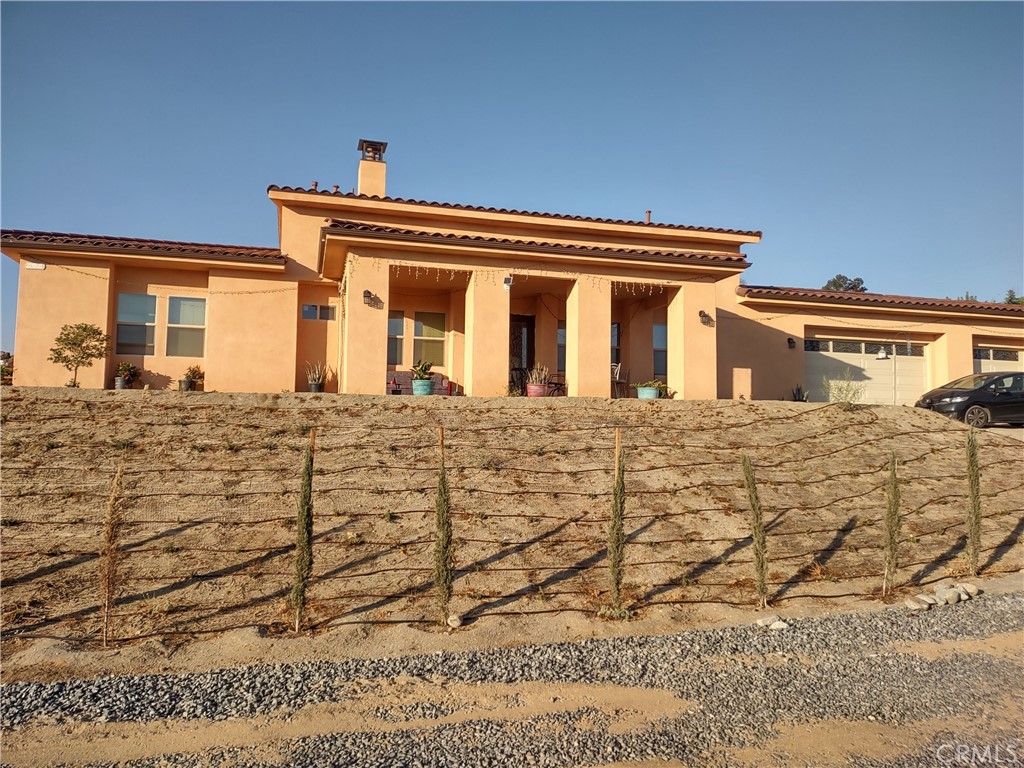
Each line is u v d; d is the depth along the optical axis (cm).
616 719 479
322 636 615
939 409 1559
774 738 455
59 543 725
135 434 945
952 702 514
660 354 1803
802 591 771
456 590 714
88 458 874
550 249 1420
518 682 537
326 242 1355
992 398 1538
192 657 573
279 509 815
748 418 1273
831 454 1148
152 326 1573
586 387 1465
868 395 2041
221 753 424
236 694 504
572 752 432
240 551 740
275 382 1617
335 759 418
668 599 730
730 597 744
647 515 891
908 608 731
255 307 1617
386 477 904
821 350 2017
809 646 622
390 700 501
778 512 941
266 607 663
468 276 1466
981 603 752
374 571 731
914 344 2098
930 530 951
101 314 1501
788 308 1961
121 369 1483
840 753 436
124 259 1506
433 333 1712
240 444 947
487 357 1418
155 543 738
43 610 633
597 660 582
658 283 1530
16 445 885
